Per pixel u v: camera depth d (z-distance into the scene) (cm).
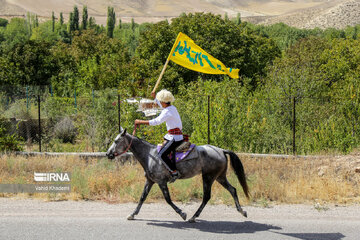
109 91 2117
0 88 3578
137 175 1138
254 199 1000
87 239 708
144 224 802
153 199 989
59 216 840
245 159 1291
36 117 2216
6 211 865
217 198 1006
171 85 3556
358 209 927
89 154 1344
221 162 841
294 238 734
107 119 1811
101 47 6300
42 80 4378
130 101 1678
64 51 5281
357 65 3045
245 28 4262
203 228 785
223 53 3794
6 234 723
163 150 802
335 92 2122
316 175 1148
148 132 1560
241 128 1530
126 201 970
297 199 998
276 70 2262
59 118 2208
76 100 2478
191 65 977
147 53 3928
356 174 1136
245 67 3941
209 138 1445
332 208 935
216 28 3906
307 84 1977
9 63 4325
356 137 1530
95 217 840
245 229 783
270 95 1906
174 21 4066
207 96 1552
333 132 1535
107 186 1042
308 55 3878
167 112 801
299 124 1730
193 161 816
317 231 775
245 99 1688
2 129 1502
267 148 1555
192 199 1004
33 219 814
